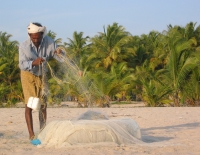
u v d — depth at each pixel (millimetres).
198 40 42406
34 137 5410
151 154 4324
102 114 6160
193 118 9469
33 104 5402
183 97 23516
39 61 5340
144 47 46469
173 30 41062
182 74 22984
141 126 7551
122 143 5102
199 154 4348
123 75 28141
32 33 5434
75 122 5195
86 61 34094
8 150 4730
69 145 4895
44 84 5672
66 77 6172
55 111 13180
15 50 44906
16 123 8414
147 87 23672
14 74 42219
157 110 13711
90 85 11039
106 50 42312
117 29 42781
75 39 44656
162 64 43281
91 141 4988
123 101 35125
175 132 6523
